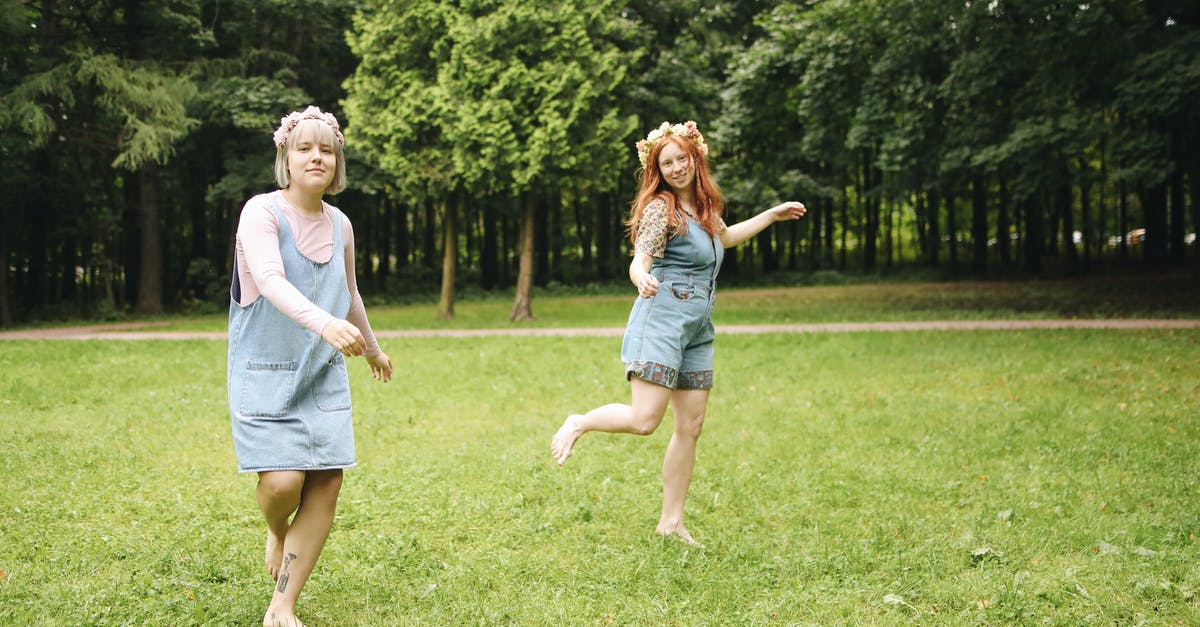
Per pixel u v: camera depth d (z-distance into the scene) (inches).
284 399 115.6
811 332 544.4
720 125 789.2
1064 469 217.9
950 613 132.3
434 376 401.1
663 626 128.8
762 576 147.9
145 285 1005.2
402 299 1157.1
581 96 657.0
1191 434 256.1
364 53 715.4
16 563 151.4
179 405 324.5
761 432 273.0
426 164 703.7
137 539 165.3
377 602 137.3
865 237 1568.7
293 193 121.6
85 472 218.4
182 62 948.0
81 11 917.2
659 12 960.9
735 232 169.3
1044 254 1505.9
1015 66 633.0
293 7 978.7
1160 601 134.2
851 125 759.1
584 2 673.0
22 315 1005.2
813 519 181.5
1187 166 700.7
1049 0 593.9
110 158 996.6
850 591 140.3
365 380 390.6
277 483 114.1
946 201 1384.1
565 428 157.4
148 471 222.4
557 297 1210.0
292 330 117.3
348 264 130.3
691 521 182.1
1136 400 312.0
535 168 657.6
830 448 250.2
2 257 901.2
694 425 168.9
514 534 171.6
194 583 142.7
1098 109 638.5
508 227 1553.9
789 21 783.1
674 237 158.4
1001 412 295.7
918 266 1419.8
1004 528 169.8
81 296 1208.2
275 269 113.0
